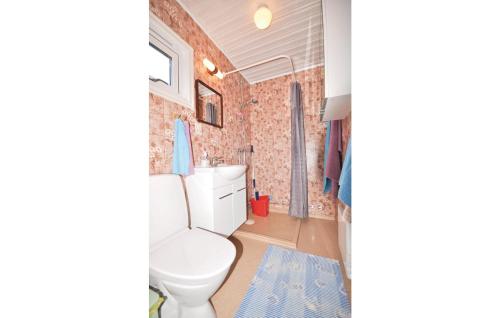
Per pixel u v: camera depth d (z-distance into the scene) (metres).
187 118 1.36
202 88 1.54
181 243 0.87
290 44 1.80
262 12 1.33
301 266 1.21
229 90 2.01
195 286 0.67
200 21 1.51
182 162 1.17
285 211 2.27
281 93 2.33
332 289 1.01
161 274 0.67
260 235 1.61
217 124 1.74
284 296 0.97
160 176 1.00
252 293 0.99
